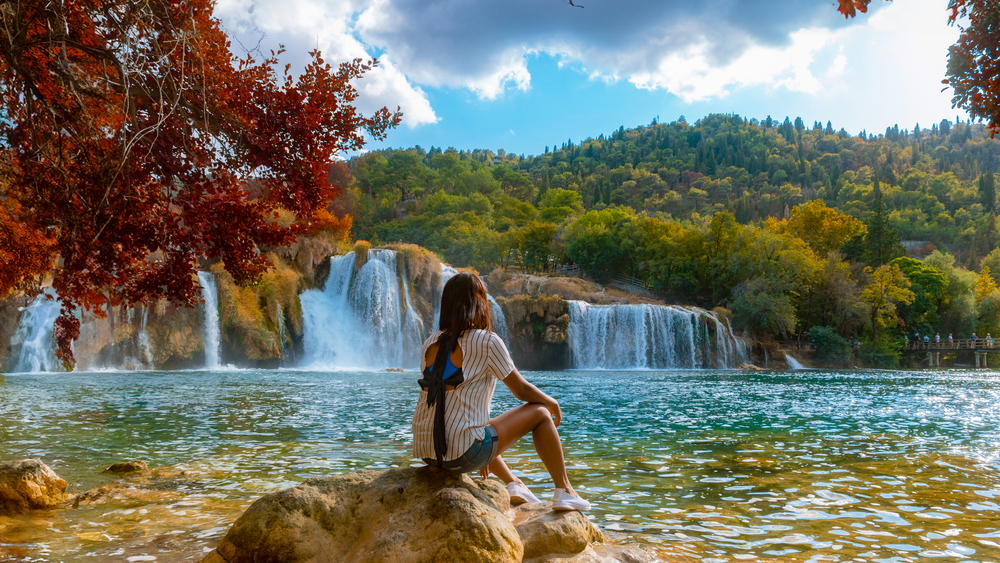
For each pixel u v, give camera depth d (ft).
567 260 274.98
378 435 31.99
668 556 12.25
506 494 11.76
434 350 11.44
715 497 18.07
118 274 21.63
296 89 21.90
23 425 35.53
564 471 12.53
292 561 10.62
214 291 128.88
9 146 20.76
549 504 13.58
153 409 45.57
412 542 10.23
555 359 164.76
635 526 14.78
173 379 86.12
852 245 246.47
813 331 185.57
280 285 139.13
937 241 459.73
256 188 22.62
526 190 520.83
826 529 14.56
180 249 21.57
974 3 22.85
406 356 153.28
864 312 190.90
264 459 24.62
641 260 236.22
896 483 20.07
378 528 10.86
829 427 36.35
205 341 125.39
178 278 21.31
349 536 11.05
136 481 20.27
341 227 172.04
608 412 45.57
